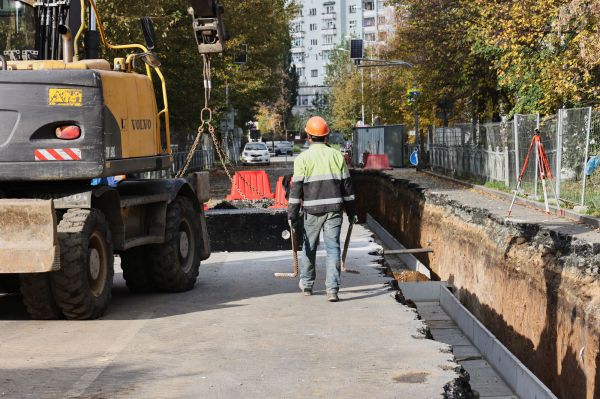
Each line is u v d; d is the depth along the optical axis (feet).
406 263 81.25
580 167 64.34
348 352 24.35
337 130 369.30
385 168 171.73
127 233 33.63
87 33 35.06
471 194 88.28
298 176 33.17
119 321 29.66
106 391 20.48
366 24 620.49
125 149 31.63
